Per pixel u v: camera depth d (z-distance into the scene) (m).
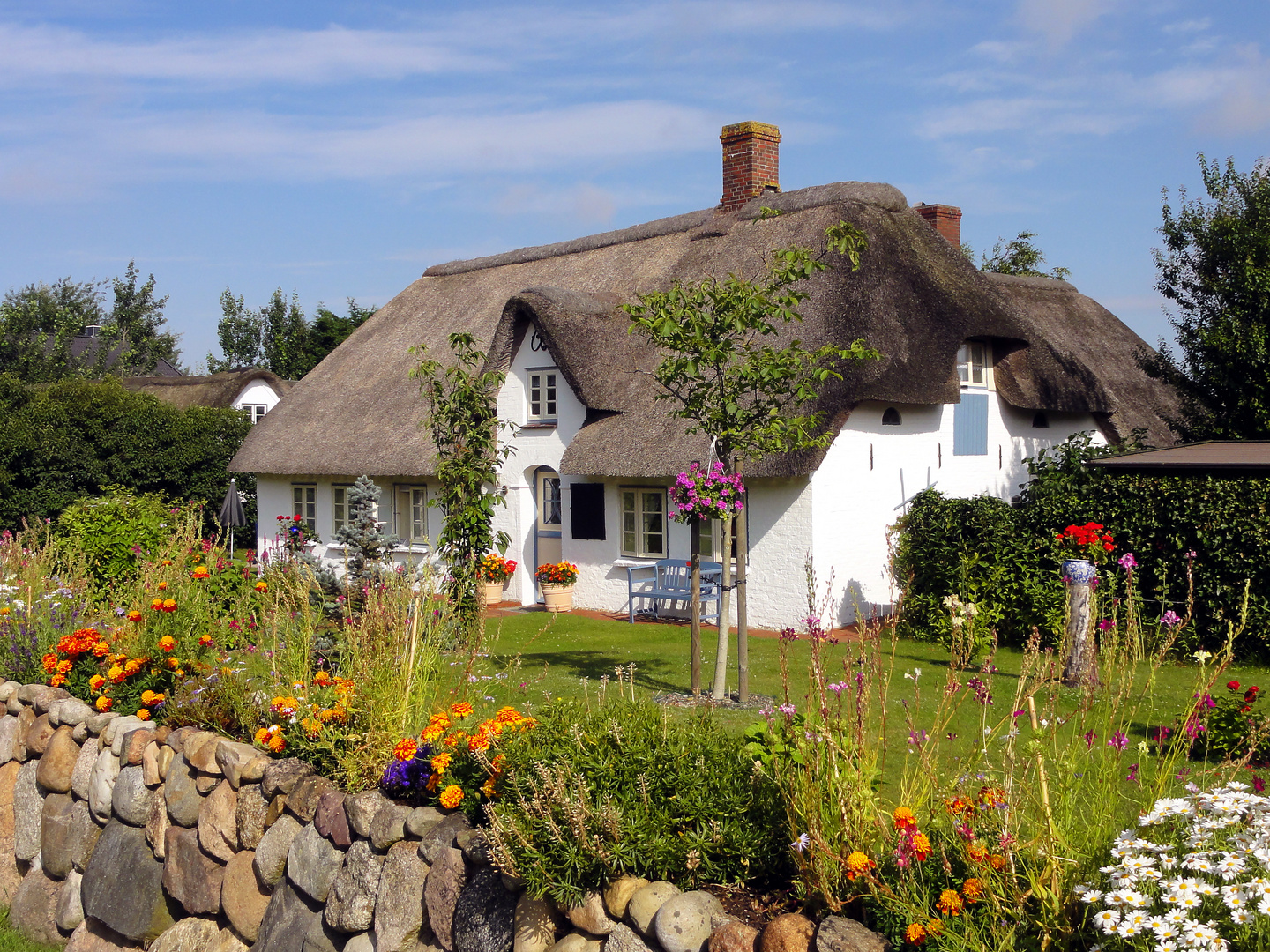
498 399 18.62
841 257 15.85
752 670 10.91
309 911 5.45
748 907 3.92
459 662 7.66
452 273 24.88
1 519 25.27
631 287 19.16
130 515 15.43
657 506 16.30
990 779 3.93
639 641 13.42
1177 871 3.17
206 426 28.08
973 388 17.30
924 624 13.27
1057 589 12.22
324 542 22.06
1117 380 21.42
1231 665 11.01
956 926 3.34
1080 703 4.80
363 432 20.98
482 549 13.27
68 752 7.63
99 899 6.86
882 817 3.82
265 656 6.94
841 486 14.71
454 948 4.63
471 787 4.93
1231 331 16.77
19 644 8.75
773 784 4.16
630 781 4.33
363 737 5.60
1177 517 11.73
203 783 6.34
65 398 26.73
